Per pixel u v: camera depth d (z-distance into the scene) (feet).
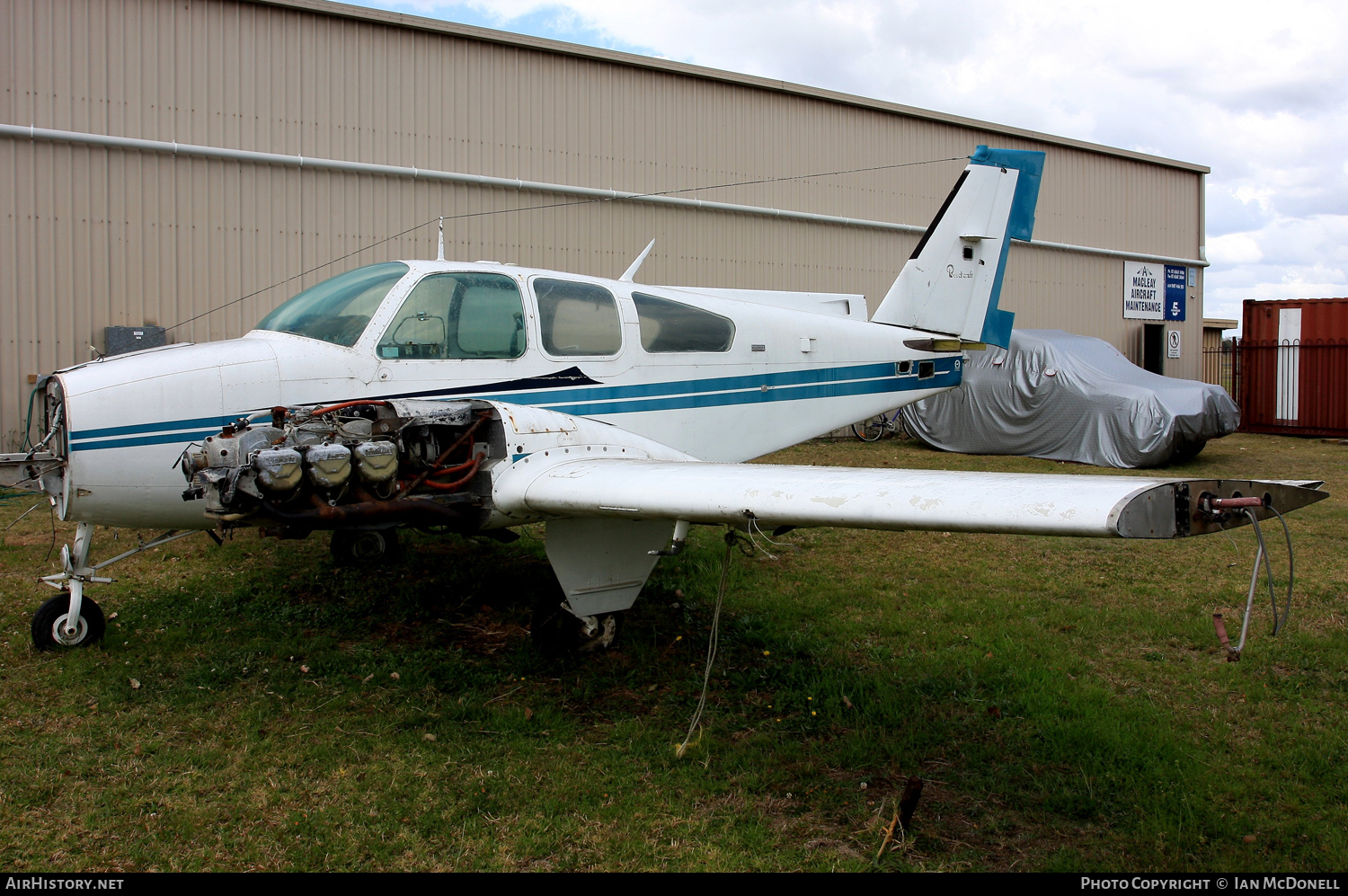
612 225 37.35
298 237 31.40
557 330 15.19
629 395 16.01
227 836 8.18
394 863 7.88
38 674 11.93
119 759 9.60
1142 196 53.26
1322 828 8.77
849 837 8.58
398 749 10.07
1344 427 43.06
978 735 10.84
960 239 22.07
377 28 32.48
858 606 16.08
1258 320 46.73
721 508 10.00
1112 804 9.21
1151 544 21.30
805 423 18.93
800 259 42.27
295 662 12.75
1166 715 11.32
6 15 27.32
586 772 9.67
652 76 38.19
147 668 12.28
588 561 12.61
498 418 12.68
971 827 8.82
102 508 12.01
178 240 29.66
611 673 12.69
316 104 31.60
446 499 12.00
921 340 20.80
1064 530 7.49
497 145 34.83
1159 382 34.71
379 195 32.65
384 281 14.05
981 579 18.06
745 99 40.55
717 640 14.08
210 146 30.01
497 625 14.74
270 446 10.70
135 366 12.20
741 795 9.28
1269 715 11.38
